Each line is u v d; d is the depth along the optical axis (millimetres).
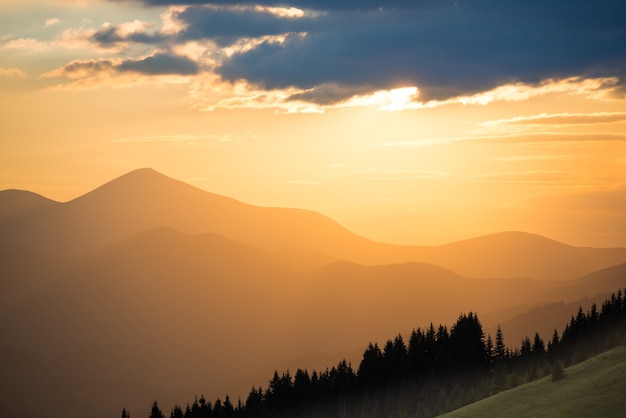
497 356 191000
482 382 157375
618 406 105312
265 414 191125
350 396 188125
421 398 173875
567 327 171000
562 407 110188
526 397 119875
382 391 183625
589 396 111125
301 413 189500
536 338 176875
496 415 115500
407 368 186500
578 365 129875
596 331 160250
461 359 185875
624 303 169625
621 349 131750
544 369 139125
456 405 147625
